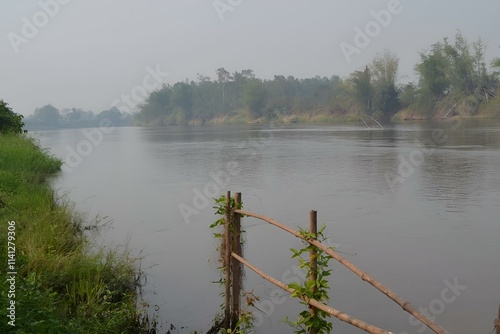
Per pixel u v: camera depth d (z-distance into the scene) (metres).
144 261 7.51
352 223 9.50
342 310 5.72
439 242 8.13
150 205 11.78
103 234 9.07
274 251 7.88
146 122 110.94
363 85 66.06
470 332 5.14
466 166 17.02
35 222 8.00
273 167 18.39
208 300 6.11
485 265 7.04
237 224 5.79
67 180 16.16
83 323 5.05
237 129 60.00
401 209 10.59
